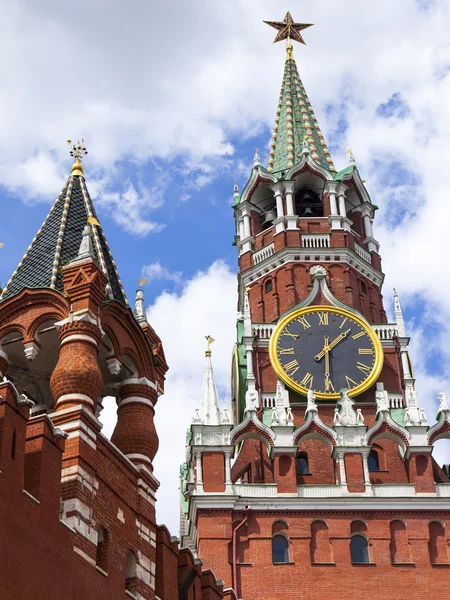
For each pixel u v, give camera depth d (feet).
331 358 225.76
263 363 229.04
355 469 205.46
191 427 209.15
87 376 113.09
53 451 102.58
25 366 126.82
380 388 222.69
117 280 132.16
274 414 212.84
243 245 254.88
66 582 99.50
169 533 121.60
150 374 125.39
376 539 198.90
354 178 262.47
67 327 116.06
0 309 120.47
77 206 136.77
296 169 258.37
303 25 307.17
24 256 129.08
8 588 91.71
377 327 233.96
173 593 119.14
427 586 194.29
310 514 201.05
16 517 94.94
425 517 201.46
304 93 287.89
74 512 103.91
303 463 212.84
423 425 209.87
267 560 195.62
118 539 110.32
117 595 107.24
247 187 260.83
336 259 246.06
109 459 113.19
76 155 144.25
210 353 220.64
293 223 249.96
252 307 244.22
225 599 135.23
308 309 232.12
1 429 95.86
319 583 193.77
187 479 222.89
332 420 219.41
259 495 202.39
